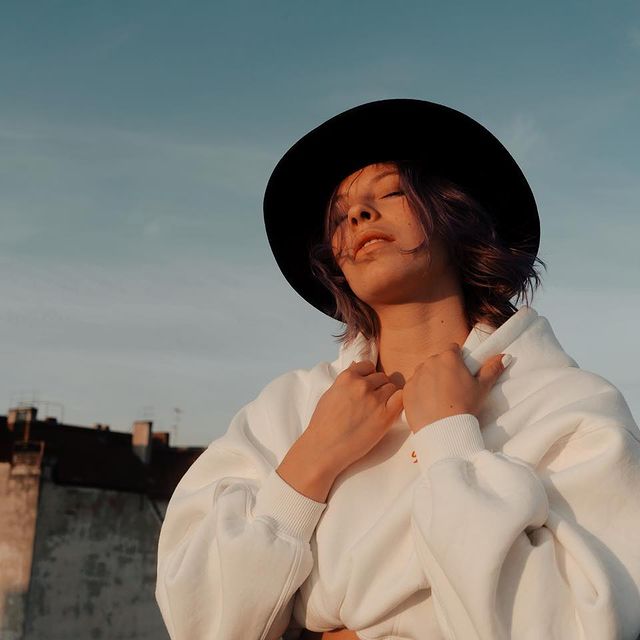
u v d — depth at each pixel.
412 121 2.77
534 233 2.91
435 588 2.13
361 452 2.43
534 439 2.28
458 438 2.26
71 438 31.95
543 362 2.55
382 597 2.25
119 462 32.12
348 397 2.46
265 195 3.04
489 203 2.90
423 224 2.59
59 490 30.02
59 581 29.42
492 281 2.75
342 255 2.72
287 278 3.17
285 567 2.33
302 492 2.40
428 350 2.67
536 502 2.07
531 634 2.00
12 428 31.23
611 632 1.99
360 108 2.78
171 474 32.81
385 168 2.69
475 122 2.75
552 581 2.04
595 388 2.41
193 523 2.66
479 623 2.01
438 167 2.80
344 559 2.31
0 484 29.92
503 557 2.01
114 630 30.00
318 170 2.96
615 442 2.21
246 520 2.44
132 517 31.20
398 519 2.29
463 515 2.07
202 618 2.41
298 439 2.47
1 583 29.05
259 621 2.34
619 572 2.08
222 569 2.36
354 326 2.83
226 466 2.76
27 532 29.27
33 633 28.62
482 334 2.61
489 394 2.47
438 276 2.67
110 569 30.39
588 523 2.17
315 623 2.39
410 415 2.35
